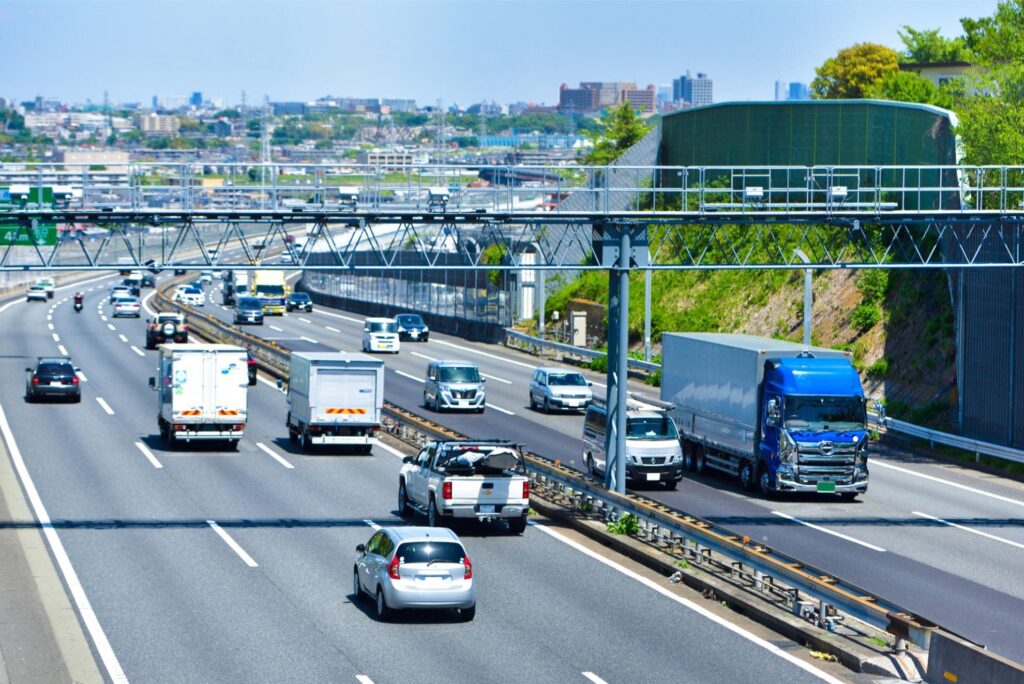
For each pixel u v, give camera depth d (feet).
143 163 206.49
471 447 190.19
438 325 563.48
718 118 473.26
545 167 216.13
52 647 130.11
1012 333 268.41
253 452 265.75
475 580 161.58
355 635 135.03
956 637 118.11
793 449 218.79
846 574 164.25
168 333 469.16
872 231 376.89
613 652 129.49
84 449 264.11
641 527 187.73
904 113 388.16
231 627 137.80
